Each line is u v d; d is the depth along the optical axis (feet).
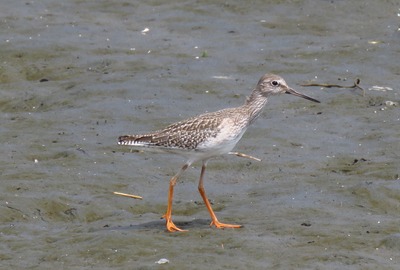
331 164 53.06
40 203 47.06
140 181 50.83
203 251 39.58
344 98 62.95
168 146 44.06
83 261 39.27
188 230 42.73
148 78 66.18
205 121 43.57
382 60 69.56
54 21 78.07
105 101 62.49
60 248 40.70
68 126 58.80
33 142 55.93
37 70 69.36
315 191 48.47
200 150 43.68
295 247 39.93
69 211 46.68
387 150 54.49
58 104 62.95
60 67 69.56
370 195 47.32
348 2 80.53
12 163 52.49
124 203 47.98
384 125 58.23
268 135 56.95
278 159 53.72
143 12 80.84
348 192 47.93
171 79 65.87
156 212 47.37
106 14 80.48
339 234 41.42
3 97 64.75
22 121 59.93
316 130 57.98
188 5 81.51
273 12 79.77
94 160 53.06
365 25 77.10
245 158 53.78
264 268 37.73
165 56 71.05
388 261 38.34
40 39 74.02
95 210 47.06
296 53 71.51
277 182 50.52
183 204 47.85
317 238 41.01
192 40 74.74
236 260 38.45
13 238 42.42
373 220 43.88
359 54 70.74
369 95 63.21
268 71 68.03
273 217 44.91
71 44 73.36
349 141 56.24
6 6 80.59
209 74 67.10
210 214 44.16
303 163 53.06
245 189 49.88
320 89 64.80
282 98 63.10
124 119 59.67
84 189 49.37
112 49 72.69
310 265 37.88
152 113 60.49
